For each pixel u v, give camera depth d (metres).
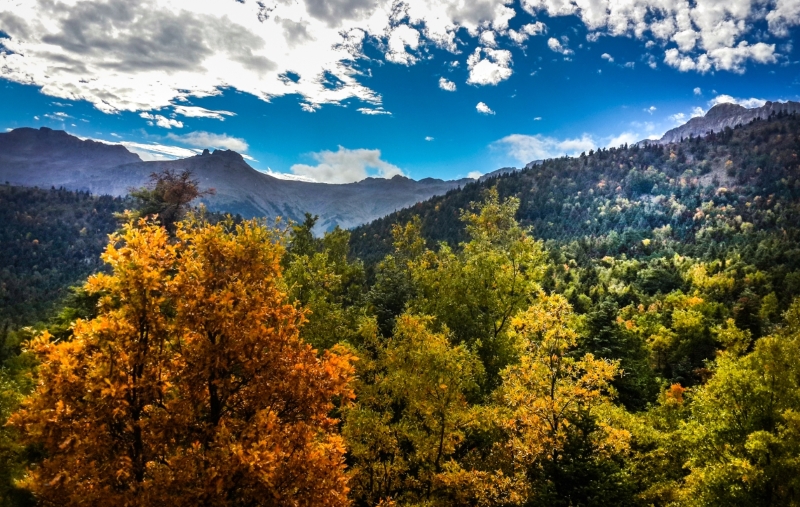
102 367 8.37
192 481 8.70
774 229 190.88
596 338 39.78
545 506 14.03
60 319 23.95
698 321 58.19
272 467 8.30
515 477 16.86
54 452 8.93
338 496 9.84
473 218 38.12
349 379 11.18
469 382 19.08
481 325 30.31
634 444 22.84
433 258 38.62
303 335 26.47
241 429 9.74
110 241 9.64
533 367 19.28
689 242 198.75
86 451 8.62
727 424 19.33
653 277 111.44
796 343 20.58
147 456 9.25
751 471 16.47
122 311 9.52
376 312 40.09
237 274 10.49
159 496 8.37
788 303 74.75
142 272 9.37
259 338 9.98
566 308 19.12
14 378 18.09
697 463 20.47
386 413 18.08
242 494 9.45
